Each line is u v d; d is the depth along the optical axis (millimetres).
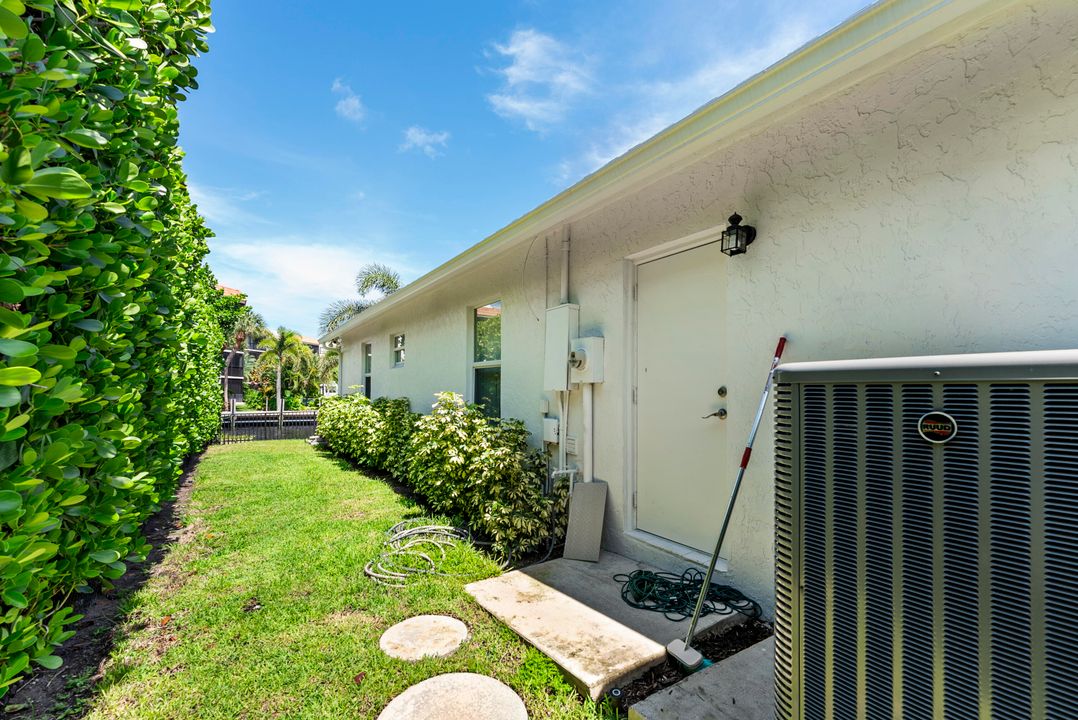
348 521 4480
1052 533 974
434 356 7160
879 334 2217
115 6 1684
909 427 1173
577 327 4125
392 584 3043
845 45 1847
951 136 2012
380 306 8227
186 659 2234
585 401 3875
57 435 1552
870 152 2271
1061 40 1742
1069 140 1720
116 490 2156
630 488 3629
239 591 2941
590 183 3156
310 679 2094
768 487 2637
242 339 27328
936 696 1104
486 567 3336
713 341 3084
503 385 5316
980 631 1049
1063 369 973
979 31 1932
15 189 1124
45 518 1381
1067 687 940
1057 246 1741
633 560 3445
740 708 1819
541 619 2539
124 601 2777
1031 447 1004
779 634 1432
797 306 2547
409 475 5457
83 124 1678
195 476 6859
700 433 3135
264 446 10969
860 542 1248
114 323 2033
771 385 2650
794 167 2586
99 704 1929
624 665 2117
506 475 3955
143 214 2139
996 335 1880
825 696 1304
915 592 1146
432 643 2375
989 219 1903
